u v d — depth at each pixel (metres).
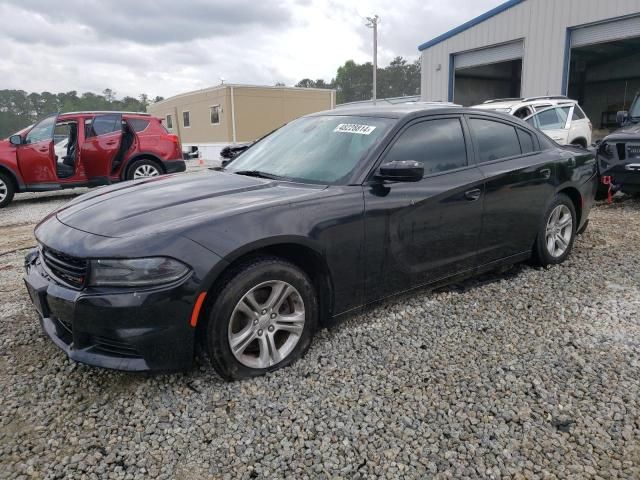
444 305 3.78
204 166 19.86
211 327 2.58
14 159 9.13
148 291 2.40
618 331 3.33
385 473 2.10
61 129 15.52
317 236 2.86
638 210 7.30
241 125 23.14
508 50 17.11
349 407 2.54
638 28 13.55
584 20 14.54
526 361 2.97
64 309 2.50
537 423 2.40
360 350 3.11
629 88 23.81
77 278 2.50
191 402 2.59
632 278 4.32
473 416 2.46
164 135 10.70
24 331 3.46
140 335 2.41
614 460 2.16
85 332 2.49
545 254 4.51
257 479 2.08
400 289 3.40
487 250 3.93
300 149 3.64
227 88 22.53
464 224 3.66
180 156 10.95
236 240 2.57
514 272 4.49
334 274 2.99
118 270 2.41
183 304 2.45
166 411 2.52
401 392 2.66
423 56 20.20
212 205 2.82
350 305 3.14
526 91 16.45
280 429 2.38
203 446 2.27
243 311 2.67
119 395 2.67
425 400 2.59
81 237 2.59
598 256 4.99
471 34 18.00
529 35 16.08
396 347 3.14
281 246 2.80
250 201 2.85
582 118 11.78
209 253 2.50
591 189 4.92
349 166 3.24
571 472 2.09
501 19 16.89
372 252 3.14
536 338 3.25
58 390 2.72
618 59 23.92
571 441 2.28
